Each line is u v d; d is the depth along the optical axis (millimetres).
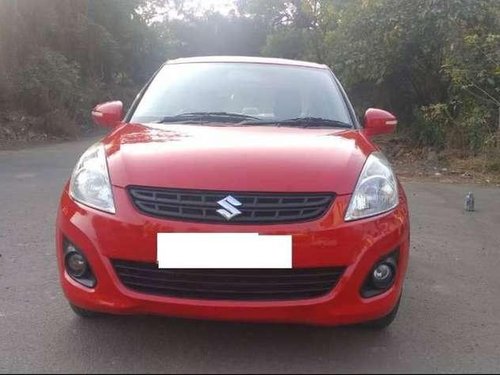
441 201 8328
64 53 20578
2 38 16125
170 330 3760
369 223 3398
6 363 3295
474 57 11961
